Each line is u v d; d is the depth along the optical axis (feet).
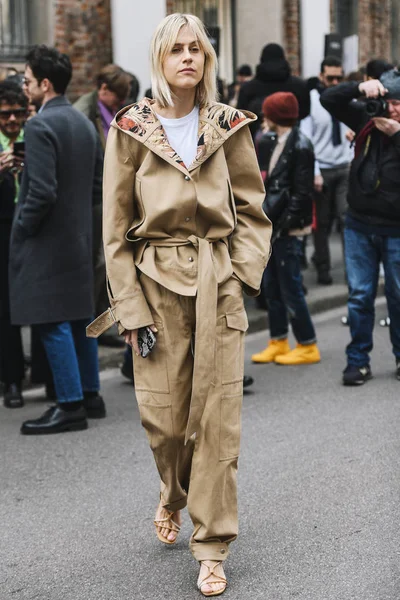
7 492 19.95
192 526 17.75
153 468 21.11
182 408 15.07
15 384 26.91
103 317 15.14
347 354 27.78
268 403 25.98
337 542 16.67
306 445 22.09
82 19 46.75
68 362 23.80
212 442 14.80
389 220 26.40
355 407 25.20
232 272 14.98
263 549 16.55
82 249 23.59
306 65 60.85
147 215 14.69
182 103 14.76
